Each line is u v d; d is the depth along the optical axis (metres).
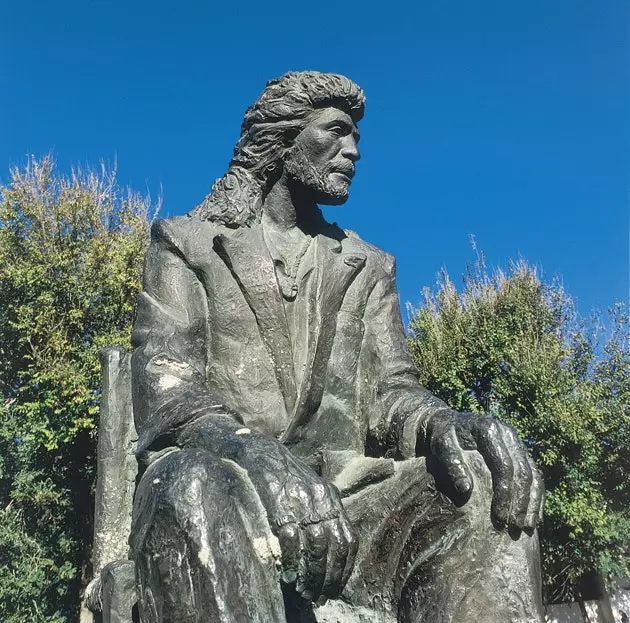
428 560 1.63
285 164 2.05
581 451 9.55
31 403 9.69
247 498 1.39
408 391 1.96
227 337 1.90
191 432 1.56
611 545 9.68
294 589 1.40
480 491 1.62
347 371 1.99
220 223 2.00
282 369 1.89
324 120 2.03
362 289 2.08
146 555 1.37
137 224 11.30
